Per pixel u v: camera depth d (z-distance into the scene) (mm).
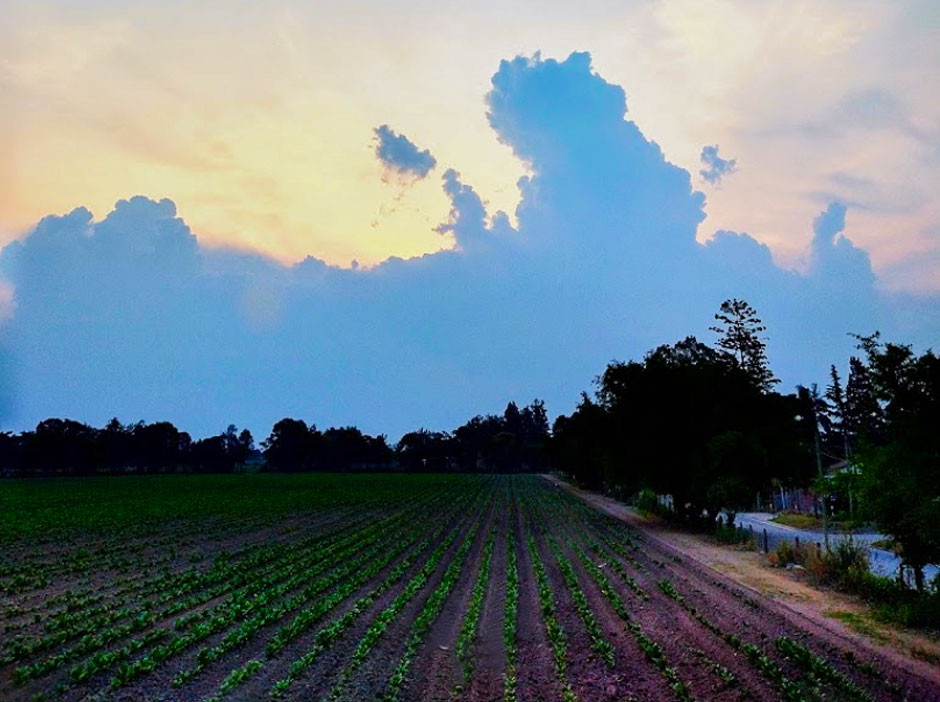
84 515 47594
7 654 13695
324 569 24734
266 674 12797
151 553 29859
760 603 18453
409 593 19781
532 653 14297
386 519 45594
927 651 13906
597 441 49875
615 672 12977
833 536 35062
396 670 13125
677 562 26172
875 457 16812
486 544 31594
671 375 39406
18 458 142375
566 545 31594
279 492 77062
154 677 12539
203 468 166250
